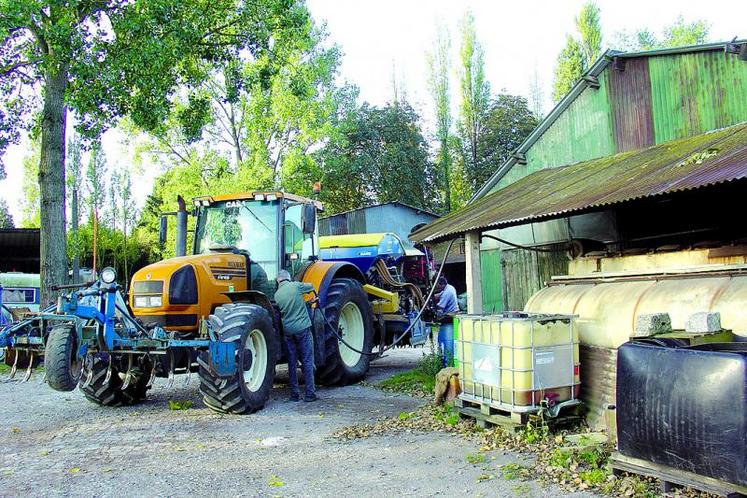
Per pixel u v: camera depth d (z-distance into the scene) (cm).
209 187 2778
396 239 1368
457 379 738
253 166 2775
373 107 4053
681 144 942
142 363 846
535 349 609
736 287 541
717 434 398
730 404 393
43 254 1396
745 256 649
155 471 552
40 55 1373
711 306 542
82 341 701
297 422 729
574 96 1223
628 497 440
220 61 1642
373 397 886
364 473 533
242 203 963
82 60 1305
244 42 1628
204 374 754
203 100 1703
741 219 798
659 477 442
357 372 1008
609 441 551
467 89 4291
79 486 515
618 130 1133
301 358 863
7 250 2428
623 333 611
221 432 685
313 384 866
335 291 991
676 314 567
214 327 767
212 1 1511
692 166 701
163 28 1373
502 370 629
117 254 4072
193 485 514
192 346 746
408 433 659
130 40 1358
